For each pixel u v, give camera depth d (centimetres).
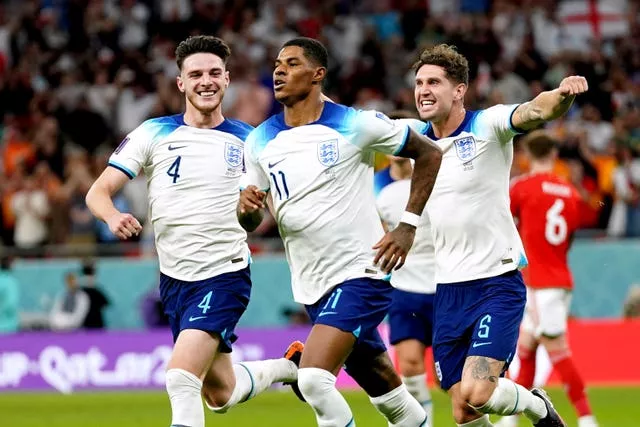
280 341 2870
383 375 1385
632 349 2750
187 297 1398
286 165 1309
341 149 1299
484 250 1357
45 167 3400
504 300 1344
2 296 3031
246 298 1415
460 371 1376
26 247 3166
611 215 3200
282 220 1324
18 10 4331
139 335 2944
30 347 2973
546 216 1858
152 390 2906
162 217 1402
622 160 3272
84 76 4028
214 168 1401
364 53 3991
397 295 1694
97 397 2744
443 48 1372
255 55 4038
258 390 1505
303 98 1313
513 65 3891
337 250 1304
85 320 3020
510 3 4197
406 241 1274
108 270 3080
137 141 1399
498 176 1361
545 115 1286
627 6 4247
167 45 4156
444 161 1367
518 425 1995
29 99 3988
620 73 3869
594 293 2975
